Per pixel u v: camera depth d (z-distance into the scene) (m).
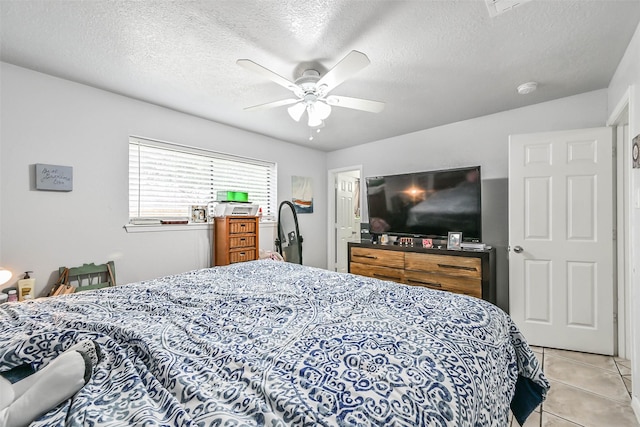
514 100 2.66
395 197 3.51
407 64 2.03
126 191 2.62
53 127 2.23
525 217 2.56
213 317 1.16
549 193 2.47
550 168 2.46
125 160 2.62
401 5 1.47
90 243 2.42
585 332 2.35
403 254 3.17
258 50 1.86
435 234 3.20
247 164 3.73
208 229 3.25
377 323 1.07
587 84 2.34
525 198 2.55
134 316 1.18
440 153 3.42
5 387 0.69
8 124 2.05
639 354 1.58
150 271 2.79
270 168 4.01
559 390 1.83
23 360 0.80
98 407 0.62
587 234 2.34
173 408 0.61
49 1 1.44
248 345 0.91
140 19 1.58
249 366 0.78
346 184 5.09
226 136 3.41
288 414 0.60
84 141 2.38
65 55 1.94
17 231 2.10
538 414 1.61
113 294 1.47
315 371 0.75
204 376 0.75
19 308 1.25
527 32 1.67
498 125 2.98
